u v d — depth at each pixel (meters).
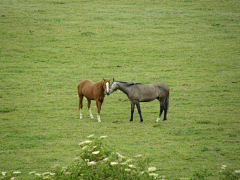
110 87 13.89
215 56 27.23
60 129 12.59
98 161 6.47
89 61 26.11
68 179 6.05
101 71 23.56
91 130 12.38
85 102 17.66
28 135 11.79
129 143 10.77
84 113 15.49
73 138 11.42
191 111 15.27
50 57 26.69
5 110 15.34
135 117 14.70
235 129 12.30
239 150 9.97
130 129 12.52
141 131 12.21
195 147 10.34
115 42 31.39
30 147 10.52
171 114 14.95
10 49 27.81
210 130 12.29
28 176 8.16
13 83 20.45
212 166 8.74
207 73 23.12
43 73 22.88
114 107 16.61
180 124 13.16
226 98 17.55
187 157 9.40
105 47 29.86
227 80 21.36
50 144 10.77
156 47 29.92
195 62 25.86
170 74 22.98
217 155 9.61
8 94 18.39
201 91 19.20
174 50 29.09
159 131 12.22
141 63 25.78
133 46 30.23
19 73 22.62
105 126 12.98
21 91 19.00
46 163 9.06
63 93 19.00
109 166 6.25
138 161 6.62
